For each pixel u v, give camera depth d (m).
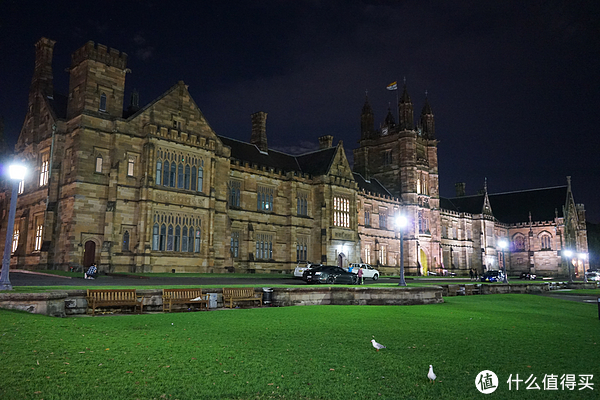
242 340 14.55
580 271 118.75
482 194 122.00
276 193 63.94
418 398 9.44
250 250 58.44
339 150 71.69
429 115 97.62
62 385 9.20
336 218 69.19
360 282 45.25
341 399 9.24
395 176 90.62
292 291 26.64
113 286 27.33
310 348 13.73
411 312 24.09
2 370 9.83
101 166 44.88
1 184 58.88
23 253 48.19
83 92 44.94
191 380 9.99
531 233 115.44
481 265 107.12
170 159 48.38
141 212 44.84
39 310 17.73
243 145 66.19
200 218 50.12
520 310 28.94
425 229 90.81
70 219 42.66
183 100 51.12
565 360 13.09
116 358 11.41
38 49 53.50
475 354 13.61
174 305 22.69
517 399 9.66
